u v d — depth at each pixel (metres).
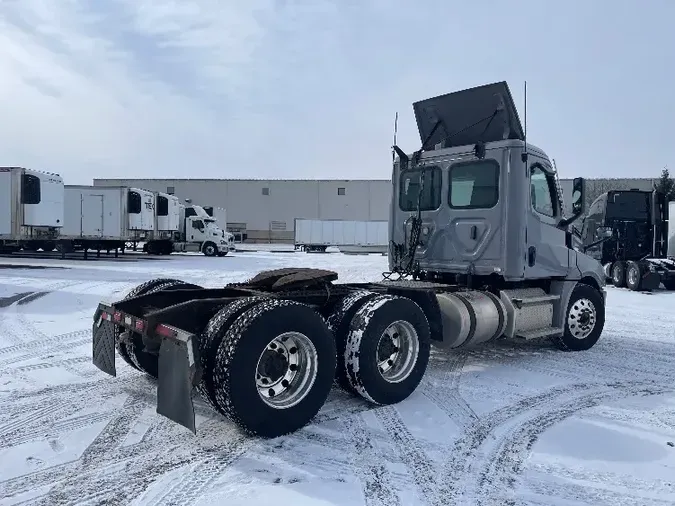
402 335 5.31
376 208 69.38
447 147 7.38
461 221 6.86
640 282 16.36
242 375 3.99
